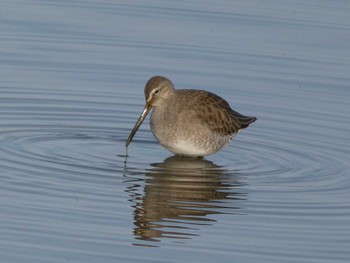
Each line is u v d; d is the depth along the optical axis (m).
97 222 14.09
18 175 15.68
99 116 19.06
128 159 16.92
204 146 17.11
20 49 21.86
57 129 18.22
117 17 23.86
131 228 13.95
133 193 15.23
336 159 17.39
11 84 20.17
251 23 23.78
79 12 24.02
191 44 22.55
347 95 20.50
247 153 17.62
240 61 21.84
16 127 18.14
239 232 14.02
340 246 13.68
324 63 21.94
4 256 12.95
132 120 19.05
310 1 25.44
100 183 15.60
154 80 17.09
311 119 19.31
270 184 16.02
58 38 22.50
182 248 13.41
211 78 20.97
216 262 13.04
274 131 18.73
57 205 14.58
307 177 16.42
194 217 14.45
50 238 13.50
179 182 15.88
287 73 21.41
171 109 17.00
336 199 15.42
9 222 13.91
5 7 23.98
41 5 24.31
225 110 17.47
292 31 23.39
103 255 13.10
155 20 23.75
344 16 24.41
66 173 15.91
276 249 13.52
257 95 20.31
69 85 20.34
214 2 25.03
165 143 17.12
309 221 14.50
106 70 21.11
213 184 15.86
